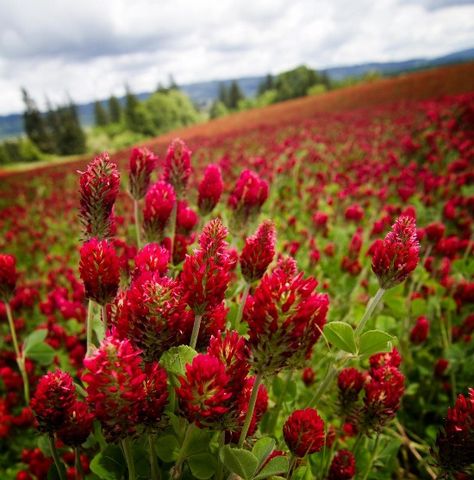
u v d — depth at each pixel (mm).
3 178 29781
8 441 3285
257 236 1723
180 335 1446
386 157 13406
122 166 21969
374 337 1622
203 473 1565
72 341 3717
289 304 1205
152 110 94625
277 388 2330
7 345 4707
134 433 1285
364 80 92562
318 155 12914
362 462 2311
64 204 15773
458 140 11086
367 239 5883
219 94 161125
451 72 43188
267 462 1521
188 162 2541
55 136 99812
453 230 5934
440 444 1688
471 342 3590
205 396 1186
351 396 2098
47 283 7281
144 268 1519
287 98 101938
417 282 4324
